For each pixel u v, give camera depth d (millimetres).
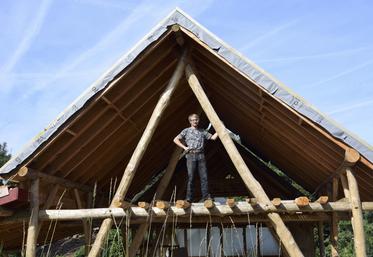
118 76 7340
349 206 7281
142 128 9180
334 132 6961
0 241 9617
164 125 9906
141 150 7504
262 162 13375
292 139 8555
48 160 7652
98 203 10344
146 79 7906
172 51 7973
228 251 12797
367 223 28625
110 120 7938
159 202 7227
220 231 12688
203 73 8742
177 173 13023
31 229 7285
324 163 8375
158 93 8531
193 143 7930
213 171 13922
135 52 7336
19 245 10617
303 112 7023
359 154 6938
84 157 8227
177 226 12203
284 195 13172
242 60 7230
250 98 8133
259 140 10945
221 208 7281
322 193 10547
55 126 7336
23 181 7480
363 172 7562
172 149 11648
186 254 12336
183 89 9109
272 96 7102
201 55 8031
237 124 11164
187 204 7238
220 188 13461
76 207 9578
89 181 9586
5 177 7336
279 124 8391
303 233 12078
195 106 10500
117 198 7281
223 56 7258
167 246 12266
